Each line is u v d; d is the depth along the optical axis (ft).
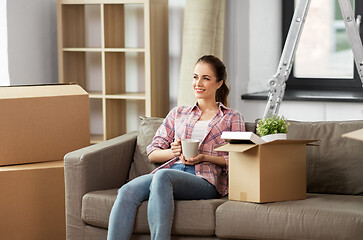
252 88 14.37
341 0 10.48
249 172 8.38
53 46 14.37
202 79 9.59
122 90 14.29
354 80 14.23
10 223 9.87
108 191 9.16
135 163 10.21
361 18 13.75
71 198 9.14
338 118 13.05
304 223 7.80
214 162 9.21
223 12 13.26
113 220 8.42
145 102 14.10
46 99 10.41
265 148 8.28
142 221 8.55
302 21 10.50
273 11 14.43
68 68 13.94
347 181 9.10
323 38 14.57
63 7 13.62
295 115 13.43
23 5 13.23
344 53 14.42
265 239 8.01
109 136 13.83
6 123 10.08
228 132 8.52
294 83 14.79
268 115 10.75
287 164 8.52
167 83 14.06
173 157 9.48
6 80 12.89
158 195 8.29
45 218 10.08
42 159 10.46
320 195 9.05
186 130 9.59
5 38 12.78
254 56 14.26
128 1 12.91
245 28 14.08
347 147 9.19
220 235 8.23
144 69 14.29
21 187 9.89
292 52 10.61
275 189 8.41
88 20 14.44
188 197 8.79
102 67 13.41
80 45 14.29
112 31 13.70
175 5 14.01
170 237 8.33
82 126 10.82
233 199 8.60
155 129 10.32
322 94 13.51
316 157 9.29
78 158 9.06
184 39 13.24
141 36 14.21
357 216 7.65
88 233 9.05
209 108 9.73
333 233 7.66
